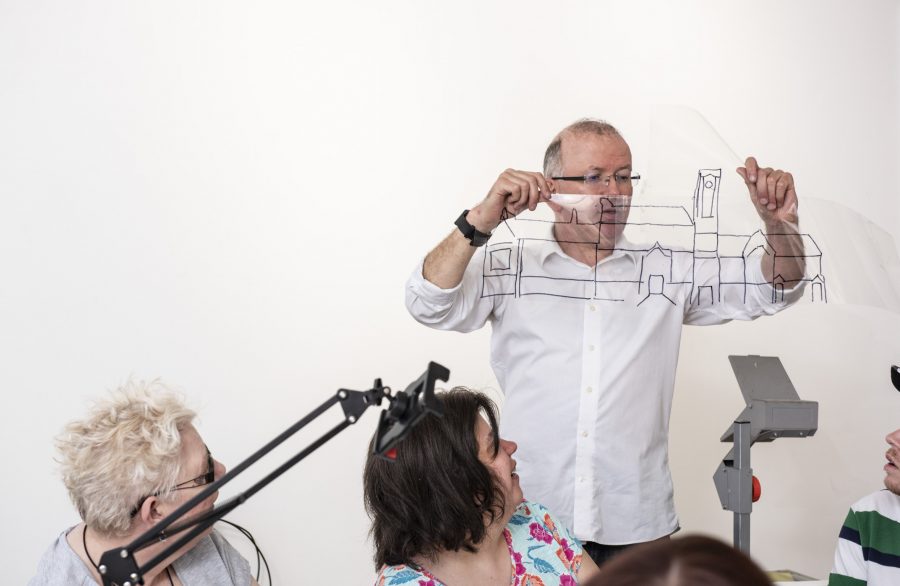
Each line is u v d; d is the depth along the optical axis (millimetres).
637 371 1918
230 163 2910
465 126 3076
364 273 3000
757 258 1844
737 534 2023
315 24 2980
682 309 1960
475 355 3074
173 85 2875
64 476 1289
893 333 3393
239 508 2898
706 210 1824
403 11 3041
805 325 3373
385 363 3004
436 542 1332
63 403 2762
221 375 2885
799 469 3369
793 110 3334
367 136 3012
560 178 1855
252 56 2934
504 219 1792
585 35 3162
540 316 1947
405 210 3031
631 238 1886
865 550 1712
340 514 2967
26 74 2779
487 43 3098
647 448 1929
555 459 1912
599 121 1892
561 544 1514
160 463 1274
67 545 1336
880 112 3414
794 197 1787
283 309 2939
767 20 3320
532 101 3119
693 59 3248
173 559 1345
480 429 1380
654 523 1920
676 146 1847
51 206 2781
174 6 2883
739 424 2021
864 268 1854
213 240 2891
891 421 3406
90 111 2816
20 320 2748
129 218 2834
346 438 2977
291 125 2957
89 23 2824
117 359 2809
